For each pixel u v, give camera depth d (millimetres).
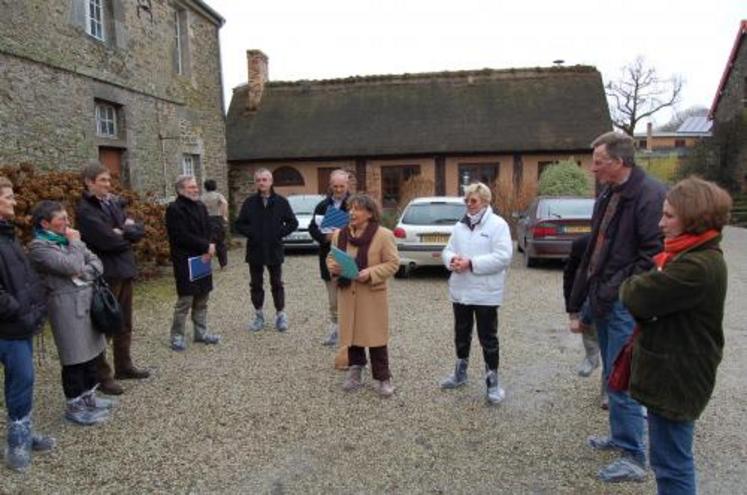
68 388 4168
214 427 4133
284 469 3559
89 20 10492
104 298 4207
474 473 3488
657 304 2535
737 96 26734
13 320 3434
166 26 13195
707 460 3594
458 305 4637
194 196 5879
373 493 3295
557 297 8422
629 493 3238
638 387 2701
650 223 3232
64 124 9492
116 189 9734
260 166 21578
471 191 4461
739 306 7598
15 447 3539
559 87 22250
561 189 17203
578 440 3883
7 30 8172
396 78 23562
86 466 3596
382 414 4328
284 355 5762
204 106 15312
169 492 3316
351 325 4594
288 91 23938
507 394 4695
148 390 4832
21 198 7297
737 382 4895
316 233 5961
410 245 9820
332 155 20844
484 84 22750
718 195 2471
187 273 5840
